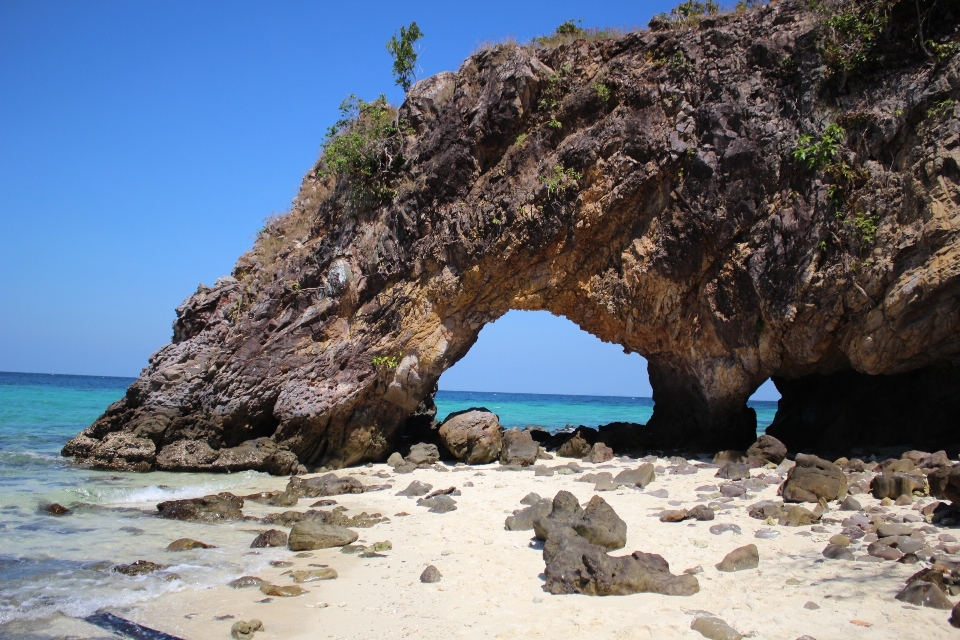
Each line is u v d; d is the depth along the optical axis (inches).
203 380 762.2
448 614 292.0
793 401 788.6
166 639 274.5
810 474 442.0
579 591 306.3
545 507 439.8
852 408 687.1
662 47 703.7
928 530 350.9
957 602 257.6
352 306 767.7
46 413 1421.0
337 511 484.1
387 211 773.9
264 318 779.4
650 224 690.8
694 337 695.1
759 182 629.0
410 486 570.6
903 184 554.3
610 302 718.5
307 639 272.7
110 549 405.1
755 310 641.0
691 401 778.2
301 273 792.3
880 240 558.3
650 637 251.1
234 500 527.2
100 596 323.6
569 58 741.9
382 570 359.6
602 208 695.7
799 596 279.1
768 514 410.6
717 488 506.0
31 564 372.2
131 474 690.8
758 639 243.0
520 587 319.6
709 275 671.1
